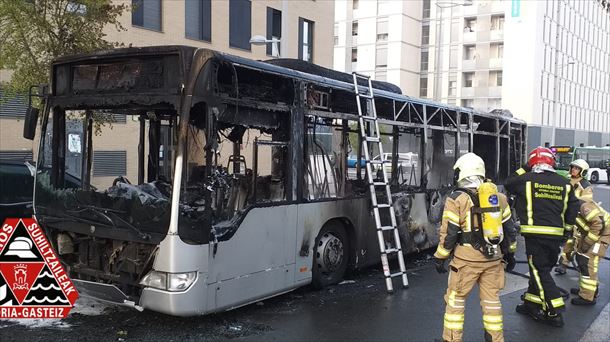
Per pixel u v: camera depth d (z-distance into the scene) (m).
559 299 5.88
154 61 5.03
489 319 4.83
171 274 4.79
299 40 25.64
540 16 56.59
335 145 6.94
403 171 8.38
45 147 5.81
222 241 5.14
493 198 4.74
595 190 30.31
